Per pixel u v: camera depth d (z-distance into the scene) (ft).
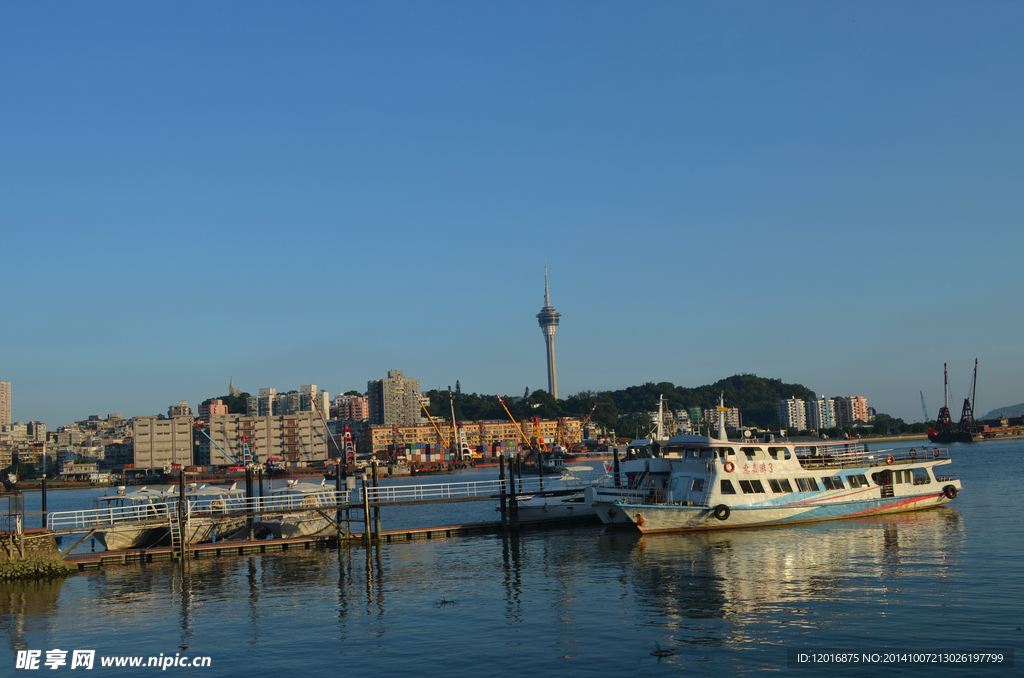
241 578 207.62
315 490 279.08
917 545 218.79
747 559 205.67
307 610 171.01
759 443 255.29
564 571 201.77
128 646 149.28
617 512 262.67
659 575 191.11
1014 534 233.96
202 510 254.27
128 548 249.55
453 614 163.22
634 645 138.41
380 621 160.04
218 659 140.15
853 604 158.40
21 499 213.25
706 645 136.67
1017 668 121.90
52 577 213.25
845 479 267.80
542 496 309.63
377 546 254.27
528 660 132.77
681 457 257.34
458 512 422.00
